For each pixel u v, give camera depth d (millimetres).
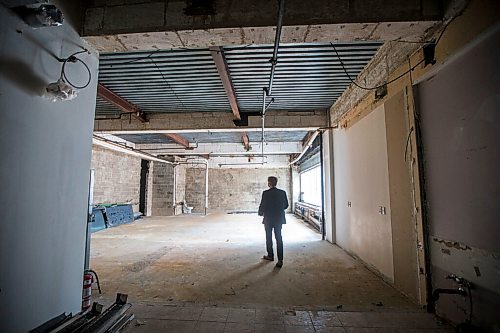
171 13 2232
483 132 1829
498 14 1658
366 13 2119
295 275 3580
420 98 2549
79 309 2199
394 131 3021
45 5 1661
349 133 4637
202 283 3283
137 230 7574
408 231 2748
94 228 7438
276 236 4094
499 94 1706
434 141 2354
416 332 2074
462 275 2027
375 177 3586
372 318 2307
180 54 3453
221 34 2268
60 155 1983
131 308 2512
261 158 13164
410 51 2643
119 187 9633
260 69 3832
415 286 2641
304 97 5102
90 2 2305
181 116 6059
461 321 2047
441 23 2125
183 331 2107
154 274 3631
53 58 1931
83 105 2252
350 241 4672
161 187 11945
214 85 4438
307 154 9844
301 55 3471
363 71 3912
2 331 1511
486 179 1812
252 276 3545
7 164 1558
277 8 2174
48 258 1865
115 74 4008
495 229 1741
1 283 1511
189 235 6766
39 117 1795
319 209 7680
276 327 2176
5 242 1537
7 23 1584
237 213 12453
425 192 2477
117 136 8484
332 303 2686
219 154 11125
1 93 1537
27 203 1690
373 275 3555
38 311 1771
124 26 2242
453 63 2105
